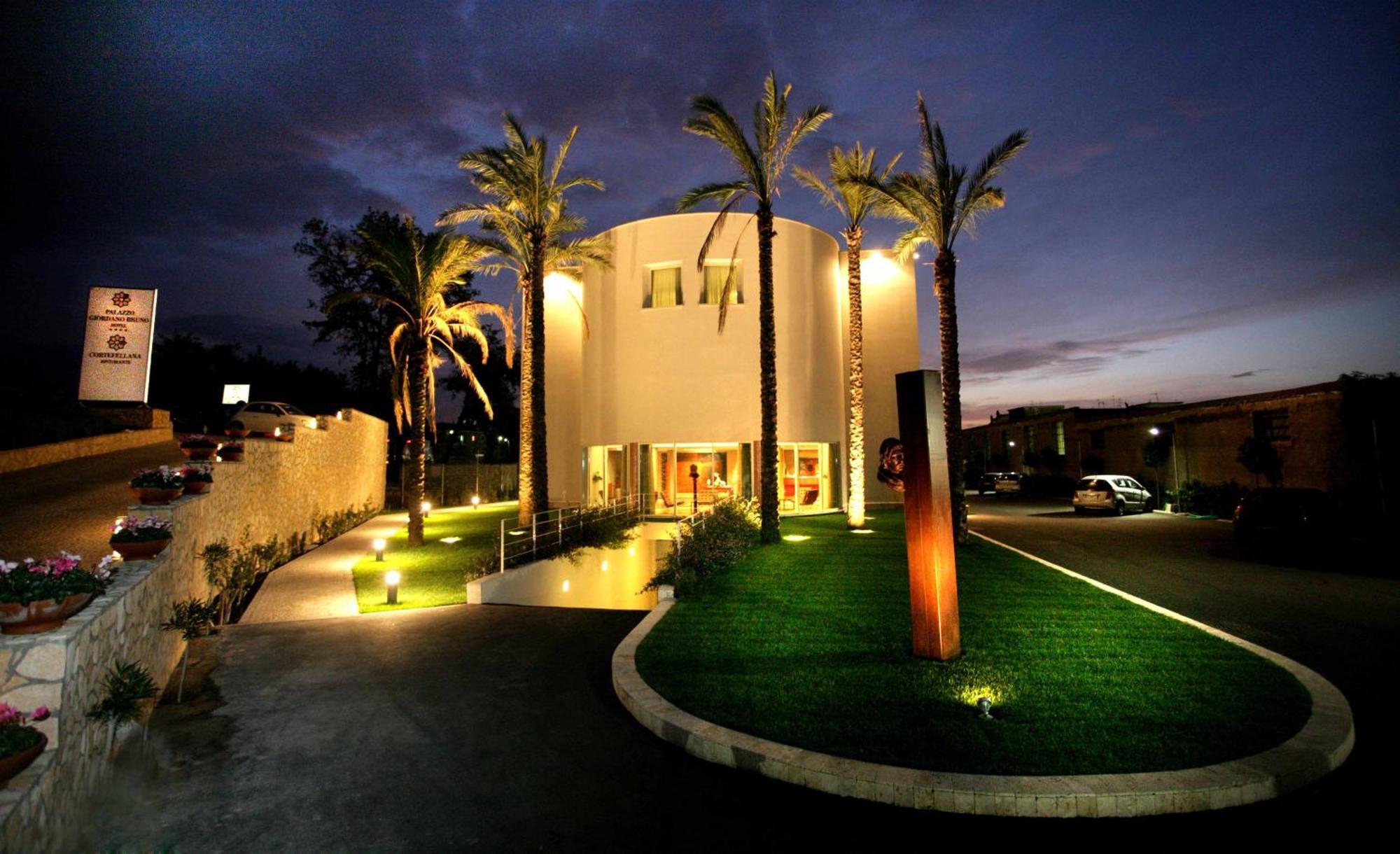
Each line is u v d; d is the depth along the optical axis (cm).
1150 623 875
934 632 736
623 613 1040
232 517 1155
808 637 833
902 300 2892
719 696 627
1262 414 2320
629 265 2486
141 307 1279
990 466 5341
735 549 1438
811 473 2573
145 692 467
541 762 531
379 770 516
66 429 1917
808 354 2491
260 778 502
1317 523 1526
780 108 1702
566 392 2772
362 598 1159
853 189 1927
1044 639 805
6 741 331
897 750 507
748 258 2425
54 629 411
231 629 945
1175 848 405
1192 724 543
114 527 1026
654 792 481
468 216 1870
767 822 439
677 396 2386
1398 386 1872
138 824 434
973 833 424
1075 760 484
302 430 1778
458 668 769
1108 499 2522
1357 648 793
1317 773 482
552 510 2198
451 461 4288
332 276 3794
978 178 1573
